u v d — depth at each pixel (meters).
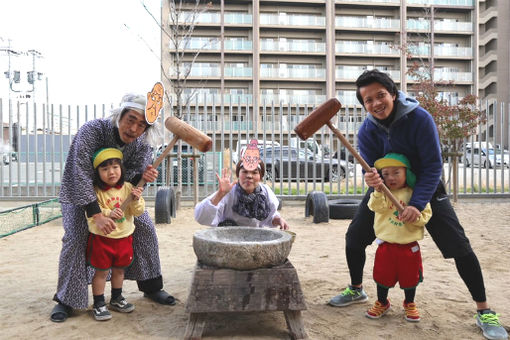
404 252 3.26
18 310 3.58
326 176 14.45
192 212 9.97
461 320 3.37
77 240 3.31
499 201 12.09
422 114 3.14
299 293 2.99
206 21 37.97
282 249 3.05
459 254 3.18
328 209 8.46
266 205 3.79
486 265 5.07
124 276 3.76
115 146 3.43
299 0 39.47
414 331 3.15
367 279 4.49
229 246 2.93
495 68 42.44
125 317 3.42
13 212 9.41
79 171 3.18
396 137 3.24
